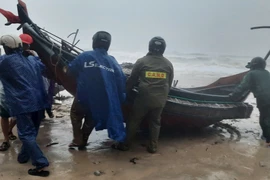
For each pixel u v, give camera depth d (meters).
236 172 4.44
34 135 4.18
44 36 5.48
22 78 4.04
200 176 4.28
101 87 4.55
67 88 5.46
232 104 6.29
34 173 4.13
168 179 4.16
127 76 5.40
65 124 6.61
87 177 4.13
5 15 5.46
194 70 23.36
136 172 4.34
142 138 5.90
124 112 5.44
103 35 4.70
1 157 4.68
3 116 4.88
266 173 4.43
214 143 5.73
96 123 4.72
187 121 5.88
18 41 4.16
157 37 5.05
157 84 4.89
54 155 4.85
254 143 5.80
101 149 5.22
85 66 4.55
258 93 5.80
